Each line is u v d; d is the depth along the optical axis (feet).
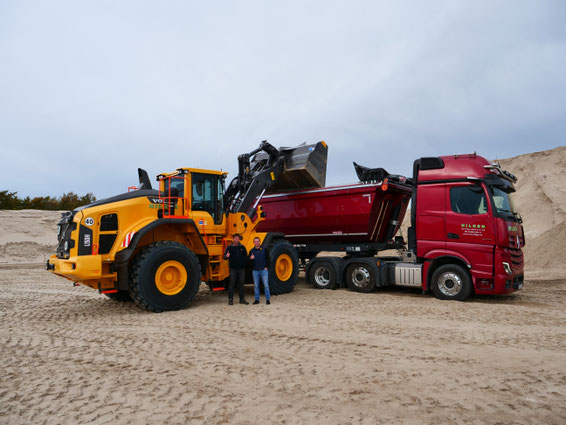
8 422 11.03
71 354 17.22
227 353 17.15
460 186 29.94
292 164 37.65
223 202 32.09
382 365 15.34
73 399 12.51
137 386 13.48
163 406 11.91
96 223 25.35
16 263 81.05
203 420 10.98
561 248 55.36
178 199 29.07
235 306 28.40
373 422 10.70
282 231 40.65
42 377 14.47
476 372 14.42
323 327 21.74
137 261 25.85
